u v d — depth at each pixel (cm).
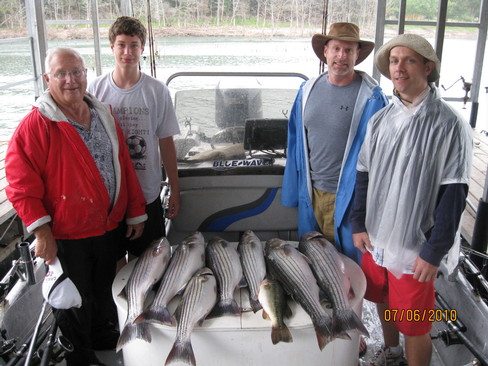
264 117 275
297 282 195
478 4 632
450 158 182
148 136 243
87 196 208
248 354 188
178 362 189
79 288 215
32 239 394
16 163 196
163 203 297
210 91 273
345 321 185
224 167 269
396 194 195
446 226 182
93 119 213
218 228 279
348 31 228
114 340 244
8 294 225
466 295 229
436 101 186
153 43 307
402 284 200
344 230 243
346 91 237
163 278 202
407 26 625
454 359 235
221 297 196
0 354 200
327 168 245
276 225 279
